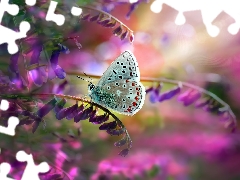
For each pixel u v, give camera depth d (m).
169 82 0.20
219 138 0.27
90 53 0.26
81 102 0.16
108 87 0.19
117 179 0.22
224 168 0.27
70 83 0.19
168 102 0.27
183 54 0.29
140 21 0.28
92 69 0.26
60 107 0.16
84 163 0.21
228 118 0.21
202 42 0.29
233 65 0.32
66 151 0.20
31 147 0.18
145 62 0.28
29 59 0.17
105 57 0.26
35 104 0.16
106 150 0.23
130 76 0.19
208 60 0.30
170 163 0.25
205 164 0.27
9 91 0.16
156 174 0.23
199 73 0.30
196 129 0.27
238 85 0.30
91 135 0.23
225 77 0.30
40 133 0.18
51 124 0.19
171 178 0.25
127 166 0.22
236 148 0.28
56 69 0.16
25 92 0.16
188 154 0.27
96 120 0.16
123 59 0.18
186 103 0.20
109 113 0.16
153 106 0.27
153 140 0.26
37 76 0.16
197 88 0.20
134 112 0.19
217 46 0.30
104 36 0.26
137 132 0.26
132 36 0.17
